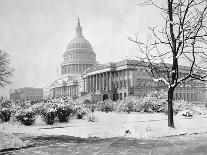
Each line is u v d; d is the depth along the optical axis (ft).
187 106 147.33
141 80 382.22
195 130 64.28
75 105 108.47
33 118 87.97
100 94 387.14
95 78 462.60
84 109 113.70
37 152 39.01
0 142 42.11
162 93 154.92
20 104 143.64
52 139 53.57
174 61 63.26
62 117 91.97
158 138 53.31
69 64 615.57
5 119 94.99
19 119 84.74
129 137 55.06
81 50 619.26
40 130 70.90
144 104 147.84
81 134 60.85
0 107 102.63
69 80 591.37
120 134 59.47
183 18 60.80
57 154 37.35
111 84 421.59
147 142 47.88
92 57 630.33
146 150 39.78
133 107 151.64
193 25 61.67
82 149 41.24
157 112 147.02
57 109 90.27
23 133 65.57
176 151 38.73
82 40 643.04
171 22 61.77
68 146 44.34
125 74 402.93
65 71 632.79
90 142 48.85
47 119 87.10
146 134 56.75
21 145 44.24
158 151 38.83
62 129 71.00
